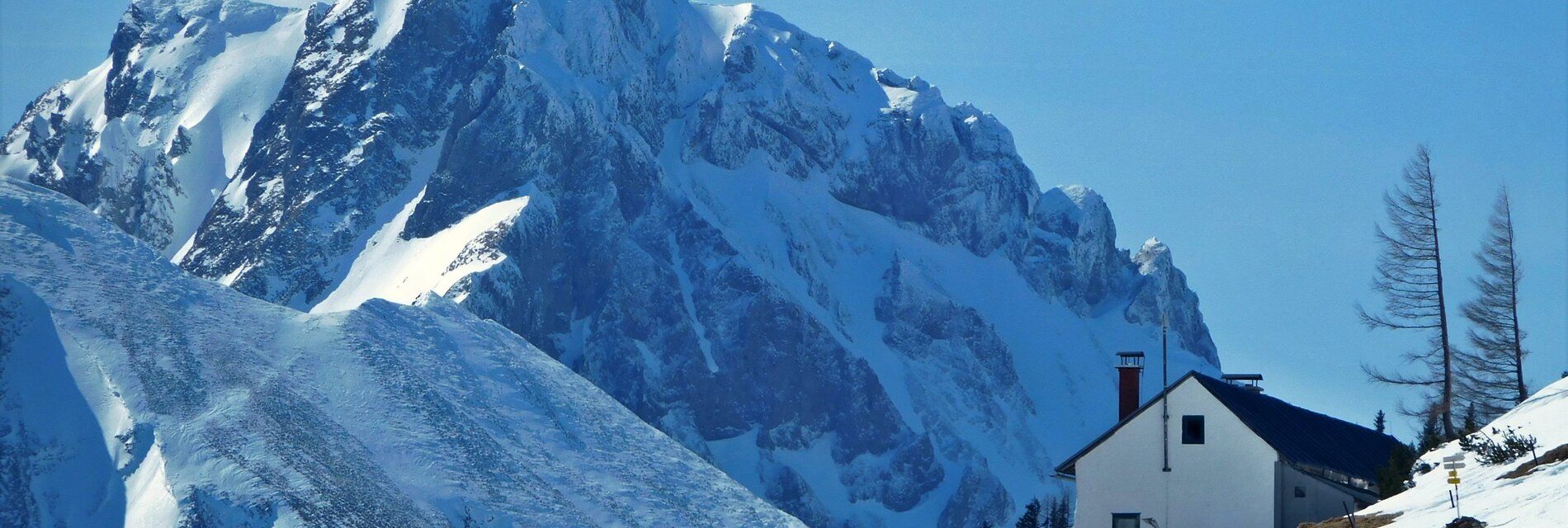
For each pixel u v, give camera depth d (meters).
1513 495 35.31
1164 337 58.81
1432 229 65.69
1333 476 57.50
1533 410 47.12
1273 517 55.88
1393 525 36.44
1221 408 57.31
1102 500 58.12
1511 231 66.06
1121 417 66.12
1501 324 65.19
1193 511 56.97
